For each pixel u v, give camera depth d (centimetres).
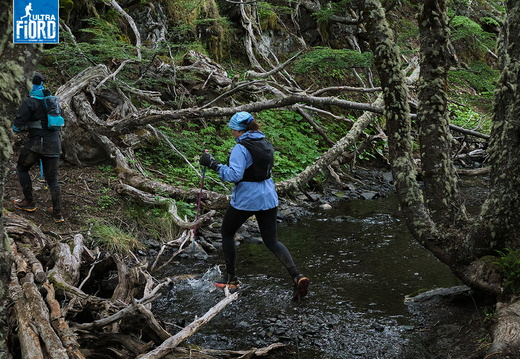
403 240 640
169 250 602
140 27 961
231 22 1114
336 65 738
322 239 649
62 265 440
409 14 1328
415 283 494
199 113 706
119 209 644
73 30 879
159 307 447
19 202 584
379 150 1059
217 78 910
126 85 790
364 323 406
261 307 444
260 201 437
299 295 433
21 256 426
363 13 418
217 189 767
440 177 416
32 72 224
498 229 383
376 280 505
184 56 949
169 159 812
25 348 283
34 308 321
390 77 411
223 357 331
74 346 296
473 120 1154
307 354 356
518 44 377
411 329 391
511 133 371
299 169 902
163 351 311
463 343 355
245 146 431
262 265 560
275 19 1208
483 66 736
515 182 373
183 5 1041
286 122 1020
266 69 1160
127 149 760
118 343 332
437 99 406
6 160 223
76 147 719
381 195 913
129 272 445
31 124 557
